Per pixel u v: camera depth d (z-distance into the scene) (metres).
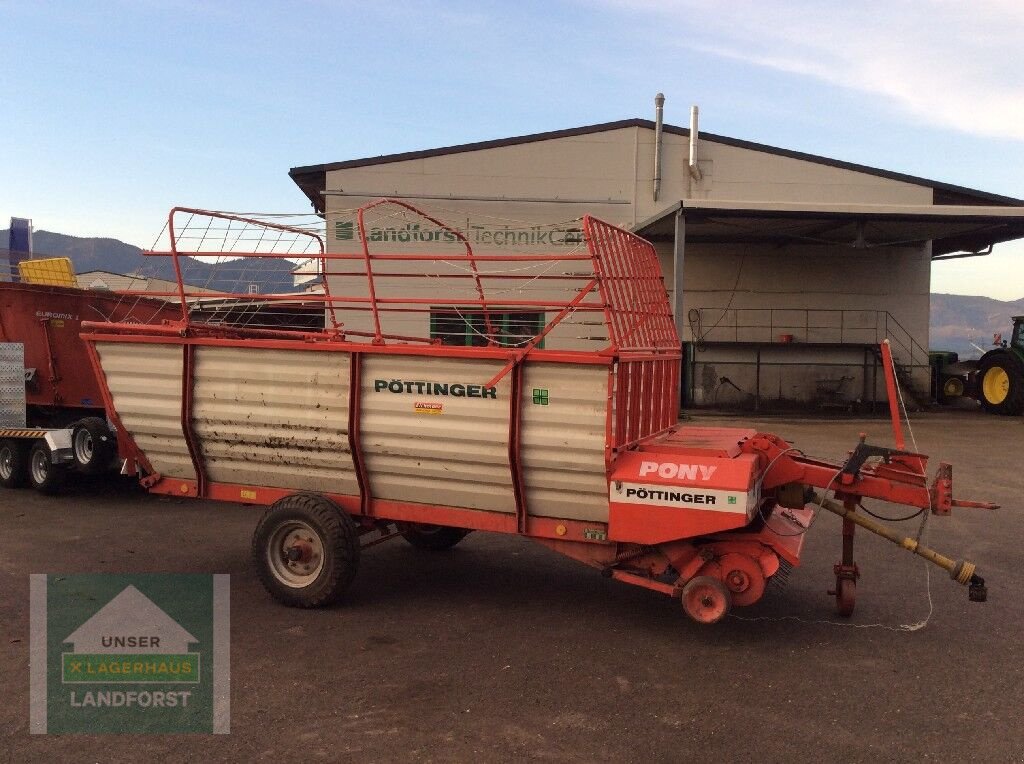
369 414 5.70
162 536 8.06
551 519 5.54
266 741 3.88
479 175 22.39
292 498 5.91
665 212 19.03
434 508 5.83
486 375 5.38
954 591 6.45
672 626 5.57
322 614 5.75
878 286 24.27
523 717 4.16
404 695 4.40
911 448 14.68
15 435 10.30
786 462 5.57
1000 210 17.84
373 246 21.69
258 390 5.95
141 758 3.71
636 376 5.56
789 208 17.95
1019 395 21.33
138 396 6.32
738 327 24.28
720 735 3.98
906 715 4.23
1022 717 4.22
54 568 6.84
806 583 6.65
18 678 4.59
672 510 5.06
